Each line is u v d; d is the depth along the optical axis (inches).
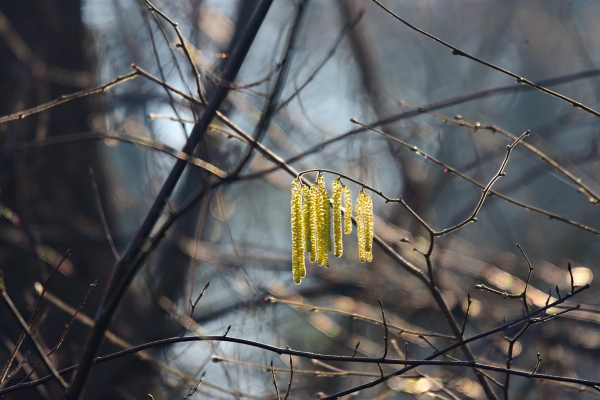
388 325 185.5
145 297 336.2
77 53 349.7
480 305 358.9
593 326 340.2
